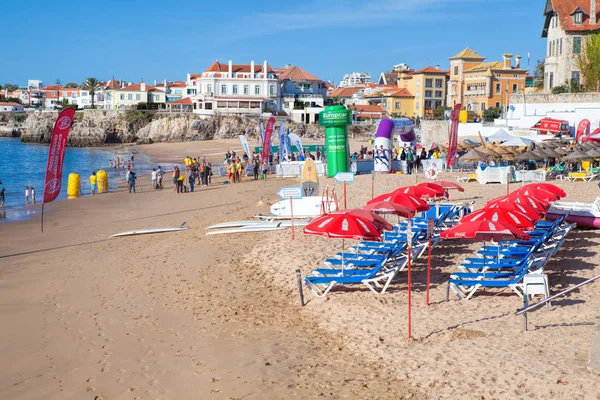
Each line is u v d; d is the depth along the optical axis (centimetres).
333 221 1518
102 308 1598
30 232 2883
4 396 1099
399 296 1535
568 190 3178
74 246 2481
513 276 1527
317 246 2084
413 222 2191
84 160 8638
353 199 3134
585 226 2208
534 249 1730
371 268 1734
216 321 1455
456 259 1880
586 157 3691
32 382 1155
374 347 1227
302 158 5644
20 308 1630
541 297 1451
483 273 1529
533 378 1004
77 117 13462
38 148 11831
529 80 11144
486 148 4100
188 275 1881
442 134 6838
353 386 1059
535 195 2084
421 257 1922
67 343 1353
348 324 1372
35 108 19488
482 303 1444
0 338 1399
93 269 2045
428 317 1366
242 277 1822
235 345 1291
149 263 2072
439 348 1180
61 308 1616
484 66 10531
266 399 1028
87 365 1223
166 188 4756
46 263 2181
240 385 1089
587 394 933
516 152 4075
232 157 6294
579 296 1438
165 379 1137
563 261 1783
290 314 1484
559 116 5769
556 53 6662
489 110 8462
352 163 4488
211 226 2659
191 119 12250
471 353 1136
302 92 13350
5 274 2034
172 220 3039
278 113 12525
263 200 3500
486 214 1563
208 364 1195
